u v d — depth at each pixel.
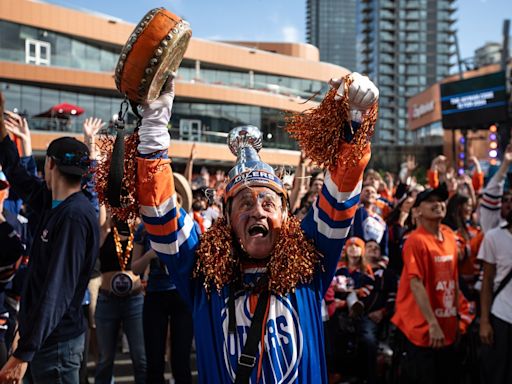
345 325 4.77
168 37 1.89
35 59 30.70
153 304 4.32
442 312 4.23
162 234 2.13
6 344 3.94
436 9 128.75
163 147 2.04
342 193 2.07
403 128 124.56
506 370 4.13
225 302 2.12
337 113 1.98
